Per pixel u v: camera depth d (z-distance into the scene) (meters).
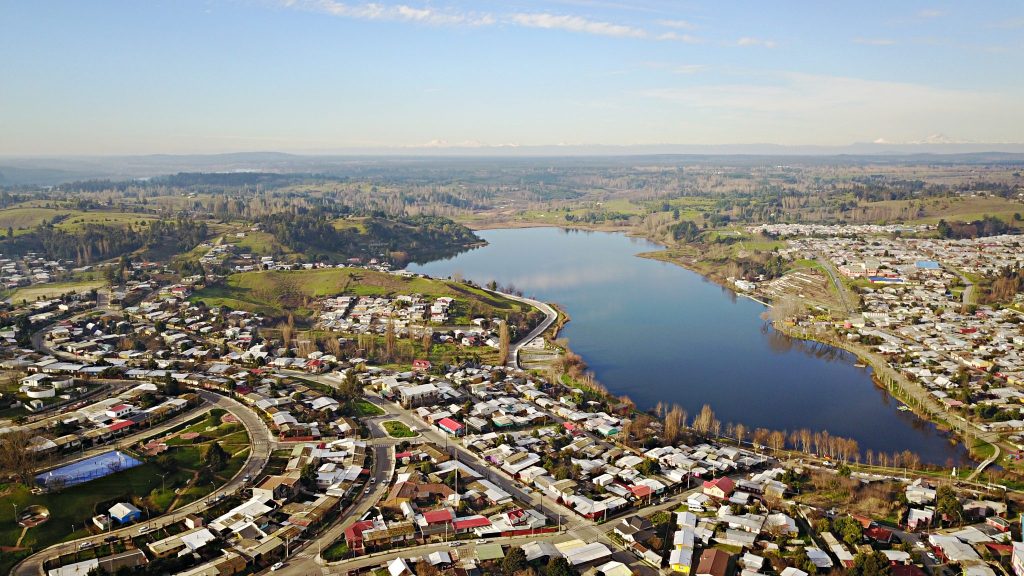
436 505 153.38
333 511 150.50
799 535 141.25
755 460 179.50
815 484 165.00
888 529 142.88
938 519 148.00
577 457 181.12
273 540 136.88
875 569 123.75
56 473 157.25
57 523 140.12
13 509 142.75
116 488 154.88
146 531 139.38
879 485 162.62
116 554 131.00
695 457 181.25
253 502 150.12
